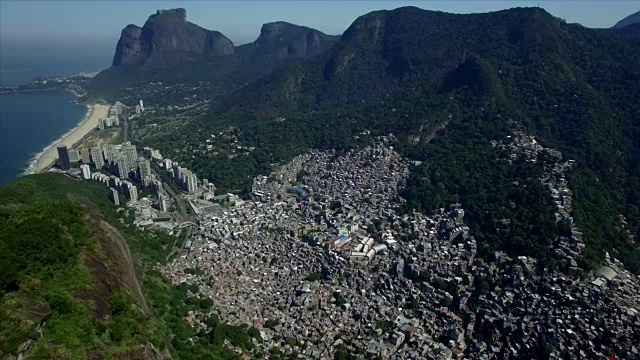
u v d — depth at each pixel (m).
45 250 138.38
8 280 117.62
